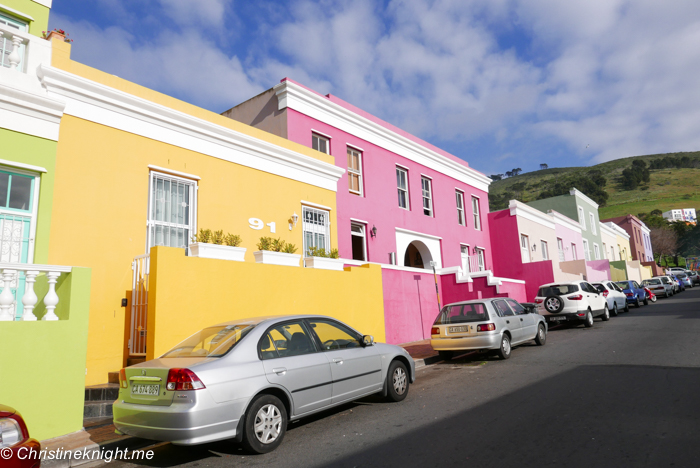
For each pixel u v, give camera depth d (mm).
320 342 5812
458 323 10289
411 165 18297
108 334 7719
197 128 9719
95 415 6496
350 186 15336
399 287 14586
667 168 158000
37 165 7230
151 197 8844
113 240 8062
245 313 8500
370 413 6141
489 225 23719
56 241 7316
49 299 5840
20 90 7059
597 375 7418
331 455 4566
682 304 21859
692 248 76500
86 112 8023
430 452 4426
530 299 22078
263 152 11156
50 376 5602
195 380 4359
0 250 6785
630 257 52188
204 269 7879
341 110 15055
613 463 3840
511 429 4934
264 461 4539
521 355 10500
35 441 3508
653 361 8242
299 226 11930
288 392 5059
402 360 7027
